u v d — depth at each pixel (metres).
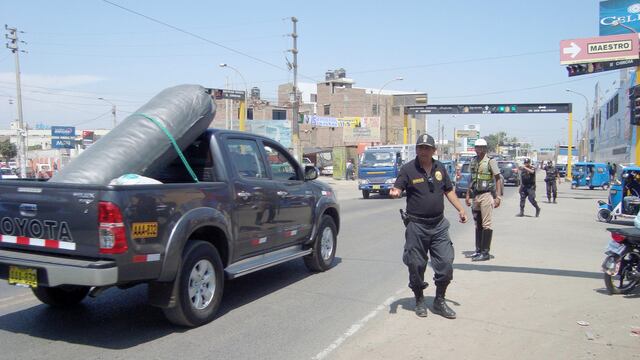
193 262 5.43
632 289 6.91
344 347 5.00
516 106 43.88
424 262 5.90
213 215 5.71
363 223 15.24
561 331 5.45
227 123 53.38
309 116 46.31
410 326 5.63
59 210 4.91
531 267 8.70
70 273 4.69
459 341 5.15
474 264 8.98
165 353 4.84
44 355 4.77
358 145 55.69
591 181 35.56
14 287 7.41
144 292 7.09
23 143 36.66
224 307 6.39
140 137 5.80
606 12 34.62
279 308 6.34
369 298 6.82
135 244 4.80
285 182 7.36
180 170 6.46
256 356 4.77
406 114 46.25
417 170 5.83
